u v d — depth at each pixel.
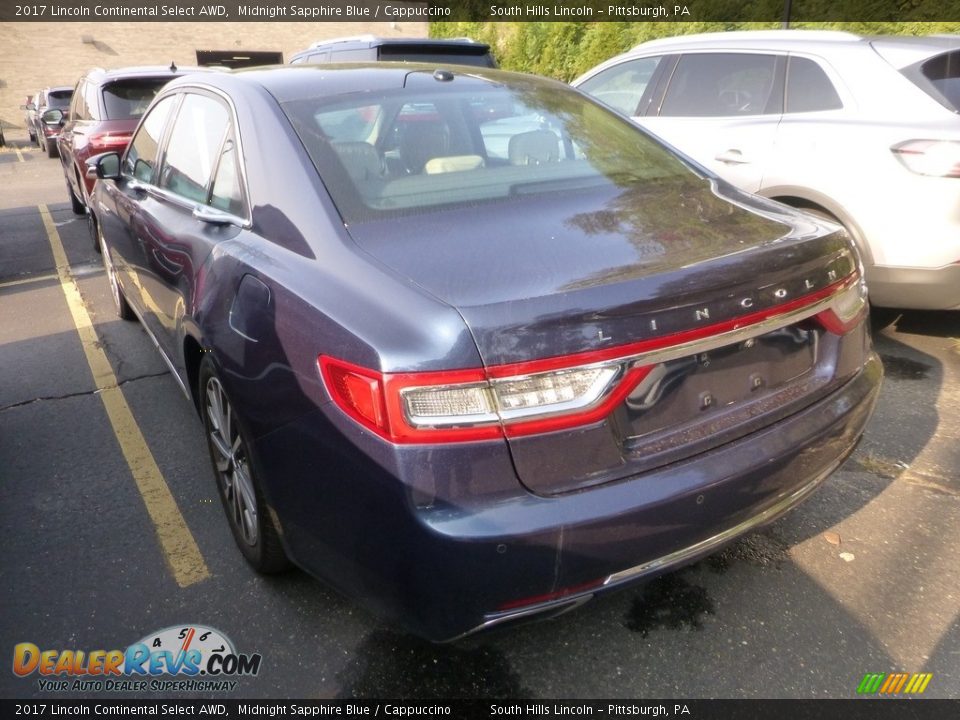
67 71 25.03
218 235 2.67
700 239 2.20
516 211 2.36
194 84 3.39
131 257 3.94
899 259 4.02
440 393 1.73
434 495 1.76
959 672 2.24
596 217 2.34
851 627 2.42
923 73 4.16
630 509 1.85
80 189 7.92
